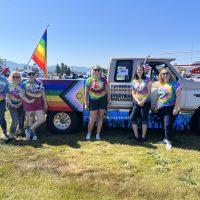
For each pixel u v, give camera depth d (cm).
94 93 645
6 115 1005
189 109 681
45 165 502
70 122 701
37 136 691
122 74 688
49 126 710
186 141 659
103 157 546
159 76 626
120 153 570
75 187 417
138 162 519
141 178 452
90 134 672
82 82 673
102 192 404
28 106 653
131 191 407
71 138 675
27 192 402
